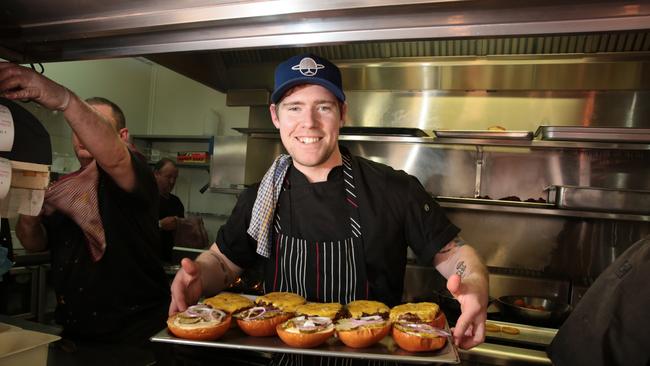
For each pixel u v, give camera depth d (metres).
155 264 1.45
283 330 0.87
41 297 2.65
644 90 2.60
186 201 4.25
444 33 0.76
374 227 1.06
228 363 1.87
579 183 2.74
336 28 0.79
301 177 1.13
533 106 2.84
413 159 3.04
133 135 4.07
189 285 1.02
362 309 0.96
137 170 1.29
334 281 1.09
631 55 2.44
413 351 0.83
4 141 0.72
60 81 3.55
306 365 1.06
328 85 0.97
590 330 1.06
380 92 3.10
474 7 0.70
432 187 3.01
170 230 2.89
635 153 2.66
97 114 1.07
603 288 1.08
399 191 1.10
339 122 1.04
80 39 0.96
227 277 1.19
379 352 0.83
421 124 3.05
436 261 1.10
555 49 2.57
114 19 0.85
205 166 3.98
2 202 0.80
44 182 0.83
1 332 0.83
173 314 0.95
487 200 2.58
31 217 1.42
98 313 1.31
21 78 0.87
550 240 2.78
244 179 3.07
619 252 2.66
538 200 2.72
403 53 2.78
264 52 2.95
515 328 1.77
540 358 1.49
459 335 0.83
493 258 2.88
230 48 0.88
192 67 2.78
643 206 2.29
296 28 0.81
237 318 0.95
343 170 1.13
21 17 0.87
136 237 1.35
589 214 2.38
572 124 2.78
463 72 2.72
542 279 2.52
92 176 1.24
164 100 4.41
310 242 1.10
